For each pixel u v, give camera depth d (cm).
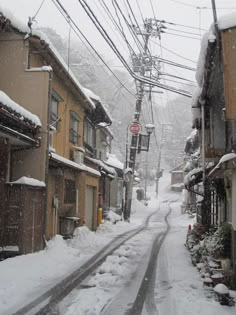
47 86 1386
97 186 2442
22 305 719
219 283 852
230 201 1150
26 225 1189
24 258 1114
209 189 1656
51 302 749
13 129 1182
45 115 1377
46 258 1178
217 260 1007
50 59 1496
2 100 1018
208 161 1567
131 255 1418
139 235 2202
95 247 1611
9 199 1173
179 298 802
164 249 1611
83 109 2142
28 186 1200
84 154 2112
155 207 5650
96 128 2680
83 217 2031
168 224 3334
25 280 899
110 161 3569
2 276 893
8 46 1402
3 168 1165
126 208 3275
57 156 1519
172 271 1116
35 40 1391
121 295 830
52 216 1623
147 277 1030
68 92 1830
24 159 1361
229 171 988
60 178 1728
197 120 1568
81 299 778
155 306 747
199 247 1236
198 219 2331
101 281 954
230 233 1050
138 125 3053
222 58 870
